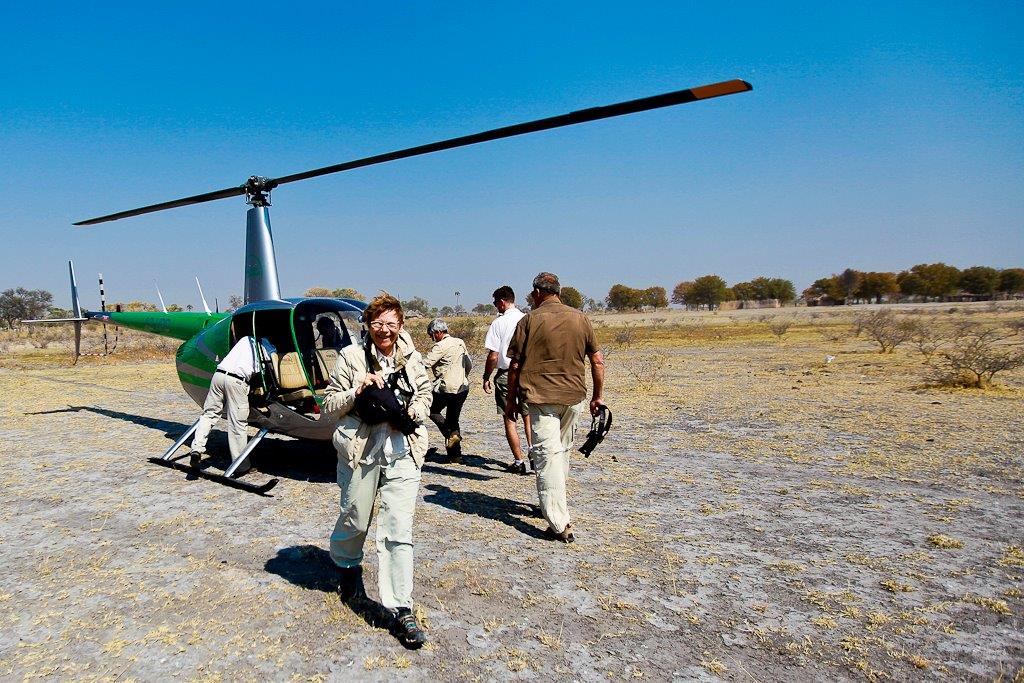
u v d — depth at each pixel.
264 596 3.83
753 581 4.09
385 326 3.52
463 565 4.31
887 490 6.11
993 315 52.81
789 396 12.40
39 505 5.70
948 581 4.09
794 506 5.63
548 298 5.02
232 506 5.66
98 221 9.70
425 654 3.19
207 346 7.54
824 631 3.46
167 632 3.39
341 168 7.16
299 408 6.45
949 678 3.01
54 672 3.02
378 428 3.43
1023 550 4.61
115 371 19.17
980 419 9.63
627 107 3.96
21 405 12.03
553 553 4.55
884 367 17.64
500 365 6.68
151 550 4.60
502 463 7.32
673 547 4.67
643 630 3.46
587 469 6.95
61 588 3.95
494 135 5.14
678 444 8.20
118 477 6.66
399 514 3.37
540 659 3.16
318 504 5.71
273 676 2.99
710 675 3.03
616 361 21.86
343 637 3.35
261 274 8.30
